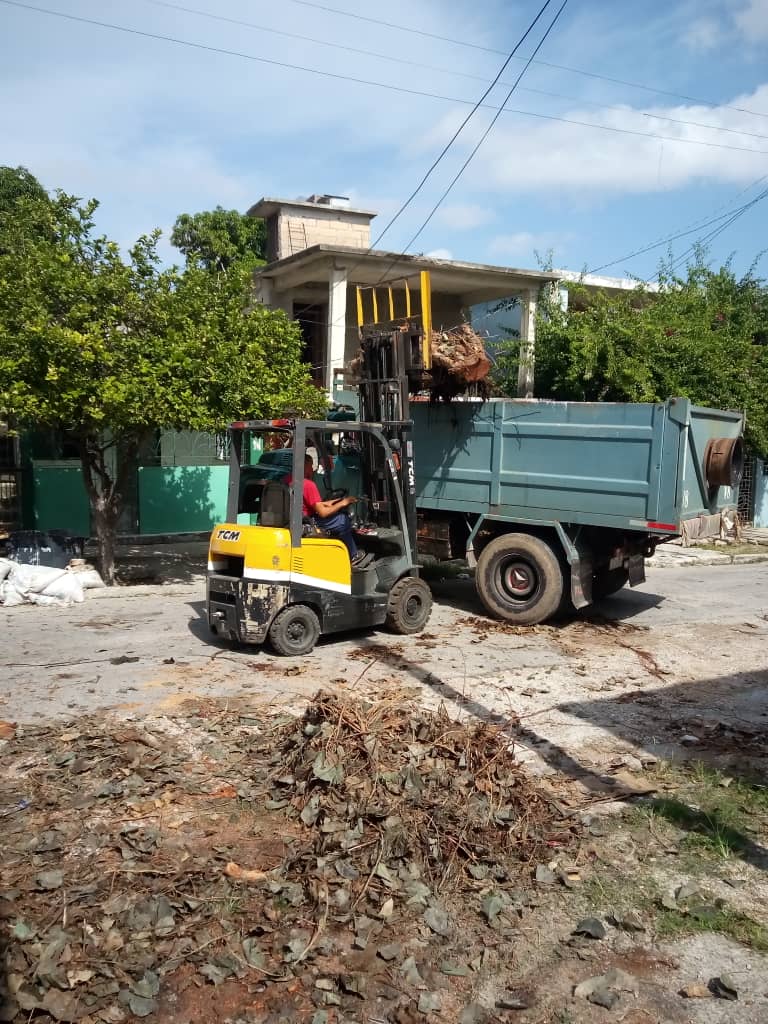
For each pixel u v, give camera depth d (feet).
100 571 36.27
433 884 12.41
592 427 28.19
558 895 12.57
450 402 32.53
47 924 10.94
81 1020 9.32
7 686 21.40
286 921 11.34
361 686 22.22
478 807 14.11
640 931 11.72
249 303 34.96
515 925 11.73
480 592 31.30
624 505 27.63
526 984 10.50
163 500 49.93
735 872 13.46
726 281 62.13
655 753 18.54
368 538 28.27
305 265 51.47
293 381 34.37
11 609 30.94
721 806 15.75
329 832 13.39
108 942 10.57
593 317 54.39
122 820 14.14
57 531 42.27
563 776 17.03
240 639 24.48
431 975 10.51
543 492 29.78
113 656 24.56
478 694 22.08
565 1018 9.89
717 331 57.11
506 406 30.68
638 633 29.84
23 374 28.94
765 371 58.13
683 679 24.41
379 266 50.98
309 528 25.77
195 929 11.08
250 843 13.53
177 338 30.40
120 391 28.55
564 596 30.22
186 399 30.27
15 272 30.35
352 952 10.79
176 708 20.01
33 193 59.82
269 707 20.22
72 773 15.87
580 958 11.09
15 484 45.91
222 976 10.11
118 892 11.84
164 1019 9.48
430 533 33.71
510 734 19.29
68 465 47.09
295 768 15.58
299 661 24.58
